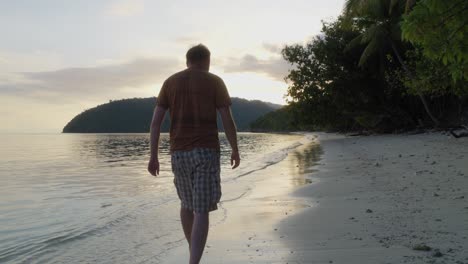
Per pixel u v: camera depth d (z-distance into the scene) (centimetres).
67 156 3159
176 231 605
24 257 524
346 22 3098
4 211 902
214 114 350
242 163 1889
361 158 1561
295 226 563
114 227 655
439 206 594
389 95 3494
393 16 2995
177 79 349
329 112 4019
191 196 350
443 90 2055
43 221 776
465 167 965
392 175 980
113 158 2845
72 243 575
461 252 396
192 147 340
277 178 1187
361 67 3612
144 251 504
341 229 521
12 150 4300
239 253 450
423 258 387
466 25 428
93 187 1287
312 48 3847
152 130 350
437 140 2036
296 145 3462
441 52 444
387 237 465
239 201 830
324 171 1261
